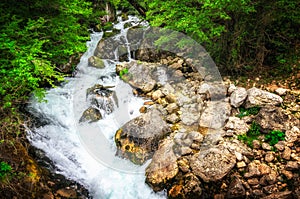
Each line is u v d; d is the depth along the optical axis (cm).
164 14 601
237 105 568
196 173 459
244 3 556
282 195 424
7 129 459
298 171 446
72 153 520
